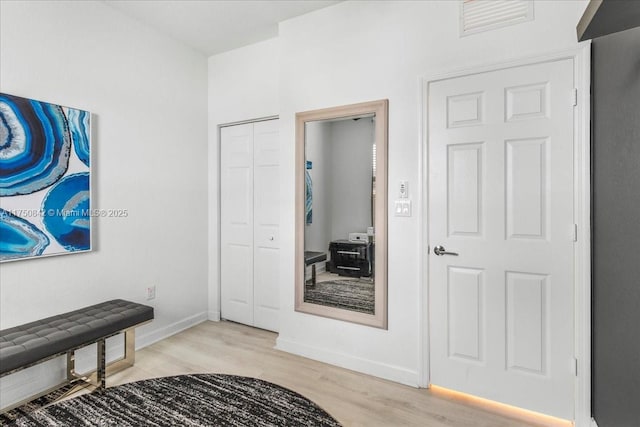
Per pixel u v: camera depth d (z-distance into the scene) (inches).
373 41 94.3
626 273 53.1
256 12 104.7
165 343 115.4
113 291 103.5
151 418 63.7
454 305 84.8
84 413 66.0
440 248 86.0
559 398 73.9
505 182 78.7
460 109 83.4
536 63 74.9
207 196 137.8
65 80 91.0
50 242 87.0
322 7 101.7
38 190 84.6
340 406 80.0
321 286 104.2
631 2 30.5
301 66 106.3
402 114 90.4
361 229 97.3
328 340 102.5
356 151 98.1
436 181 86.4
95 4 98.0
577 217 71.4
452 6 83.8
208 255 138.8
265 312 128.6
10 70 80.0
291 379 92.1
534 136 75.5
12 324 80.7
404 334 90.8
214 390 74.3
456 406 80.2
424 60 87.3
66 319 84.4
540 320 75.6
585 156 70.2
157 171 117.4
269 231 127.0
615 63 57.5
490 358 81.0
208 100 137.7
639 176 48.1
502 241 79.1
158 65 117.1
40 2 85.5
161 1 99.2
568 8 71.6
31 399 77.4
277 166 125.0
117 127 104.4
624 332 53.9
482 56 80.4
